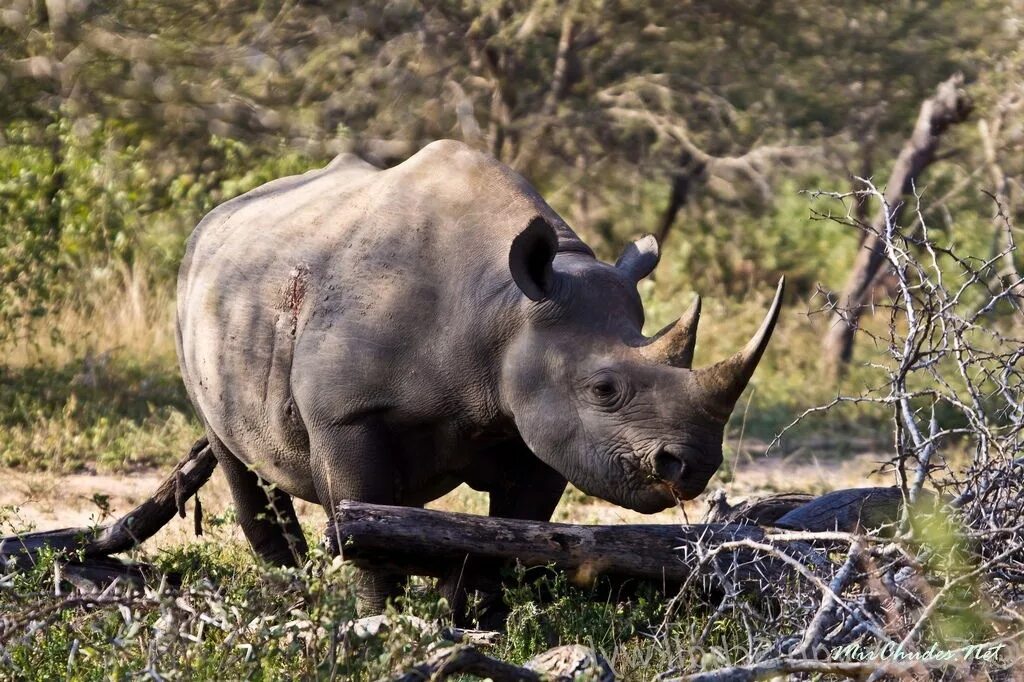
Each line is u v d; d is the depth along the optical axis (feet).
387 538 48.98
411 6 133.49
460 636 43.37
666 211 146.72
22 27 129.59
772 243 165.48
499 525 49.80
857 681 38.29
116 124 129.18
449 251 54.24
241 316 58.59
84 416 98.02
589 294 52.03
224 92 130.11
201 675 38.45
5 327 114.42
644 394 49.52
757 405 117.80
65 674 43.21
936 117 131.85
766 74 137.39
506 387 52.31
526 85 137.18
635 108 139.74
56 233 122.21
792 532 44.06
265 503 65.41
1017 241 129.39
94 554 59.77
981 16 136.56
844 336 128.98
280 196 62.54
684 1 133.90
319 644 40.32
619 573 50.16
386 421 54.49
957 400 48.78
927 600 42.29
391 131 133.69
